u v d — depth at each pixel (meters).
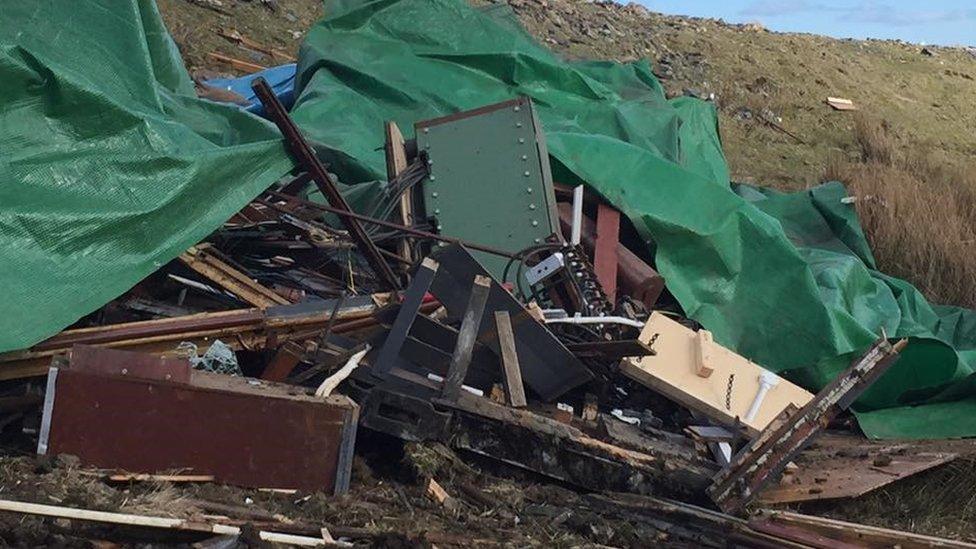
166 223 6.36
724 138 15.82
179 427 5.34
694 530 5.98
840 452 7.73
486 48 11.13
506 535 5.56
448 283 6.43
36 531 4.58
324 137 9.44
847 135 17.03
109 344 5.98
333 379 5.82
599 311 7.48
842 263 9.65
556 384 6.70
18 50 6.09
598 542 5.78
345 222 7.29
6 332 5.59
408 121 10.27
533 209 8.05
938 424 8.66
